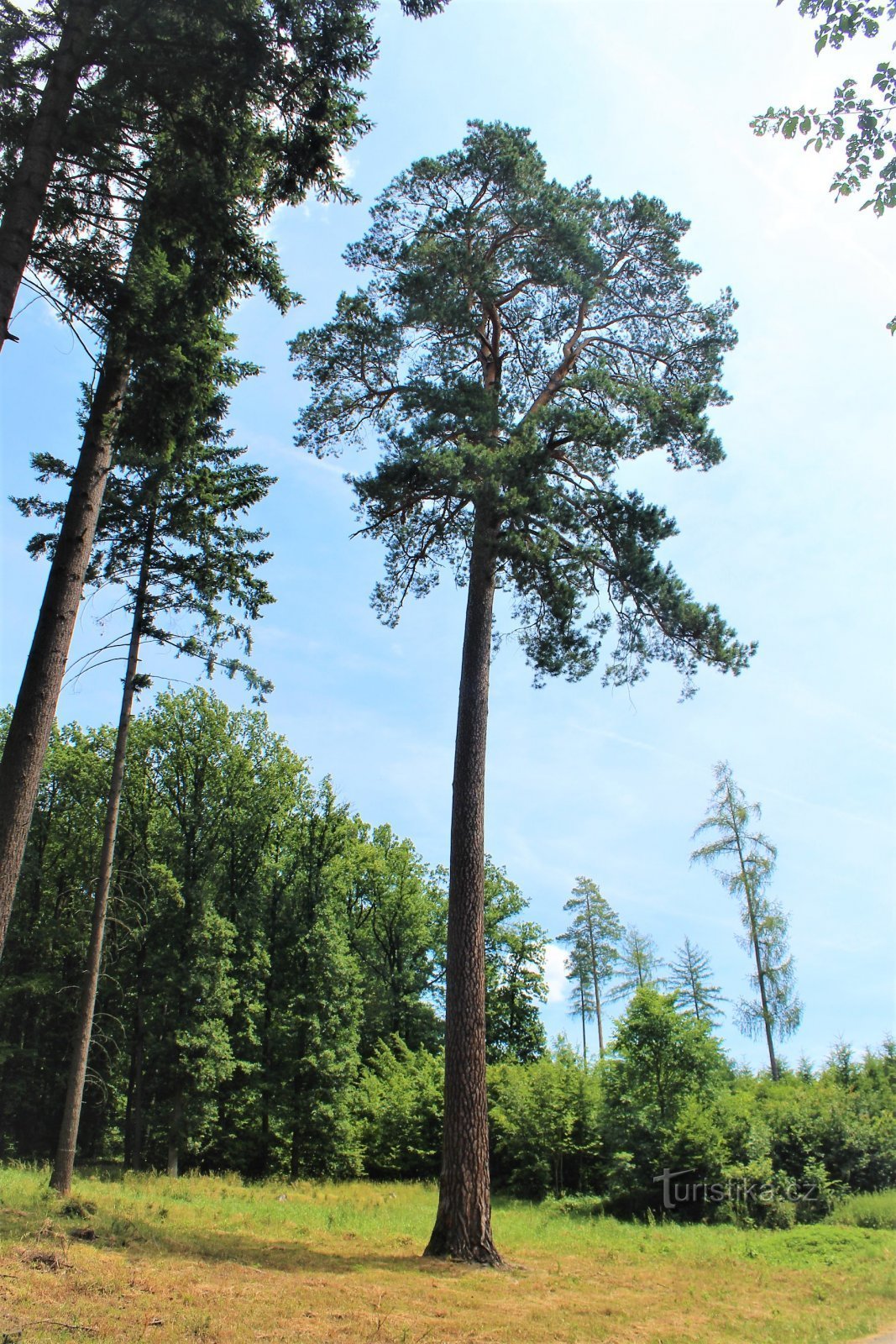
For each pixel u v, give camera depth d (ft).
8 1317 21.71
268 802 124.57
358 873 150.10
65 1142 47.52
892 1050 102.58
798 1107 74.38
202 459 59.11
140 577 57.88
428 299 48.44
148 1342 21.27
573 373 56.59
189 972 99.09
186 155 30.40
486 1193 41.22
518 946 141.18
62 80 27.22
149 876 102.63
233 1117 106.52
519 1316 29.17
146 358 31.30
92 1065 105.50
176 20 27.71
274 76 28.86
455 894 45.09
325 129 30.12
